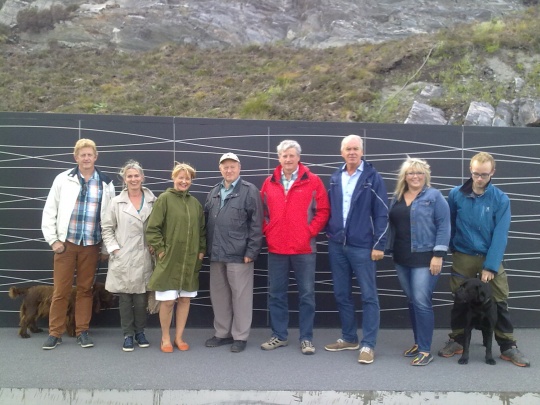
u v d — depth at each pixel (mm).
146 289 4992
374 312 4781
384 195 4773
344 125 5867
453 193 4984
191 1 22688
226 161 4980
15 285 5719
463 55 12211
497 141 5914
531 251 5879
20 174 5727
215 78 13961
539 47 12242
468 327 4668
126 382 4129
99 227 5094
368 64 12586
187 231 4918
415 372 4438
